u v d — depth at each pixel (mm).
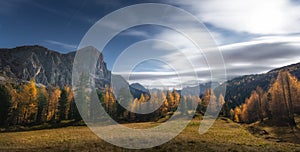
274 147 25547
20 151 20078
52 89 87875
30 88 58875
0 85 57688
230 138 30094
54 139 27516
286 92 59344
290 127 44375
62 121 50938
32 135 33281
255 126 49344
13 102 55312
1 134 35656
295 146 27594
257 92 78562
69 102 55031
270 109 61031
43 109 56781
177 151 20078
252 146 24828
